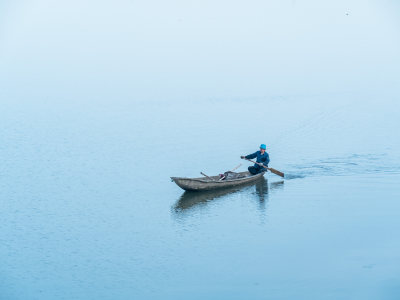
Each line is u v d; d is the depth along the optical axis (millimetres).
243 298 15109
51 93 57625
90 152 32906
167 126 39812
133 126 40312
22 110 48906
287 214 21250
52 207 23391
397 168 26469
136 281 16516
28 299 15711
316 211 21359
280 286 15695
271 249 18141
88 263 17906
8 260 18359
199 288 15844
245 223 20562
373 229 19281
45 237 20172
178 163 29594
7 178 28062
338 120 39500
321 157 29391
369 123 37844
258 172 26562
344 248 17875
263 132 36656
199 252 18281
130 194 24719
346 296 14945
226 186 25047
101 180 27094
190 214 21859
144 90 56969
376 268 16406
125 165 29625
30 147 34844
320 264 16875
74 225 21203
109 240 19656
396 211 20844
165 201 23609
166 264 17500
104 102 51594
